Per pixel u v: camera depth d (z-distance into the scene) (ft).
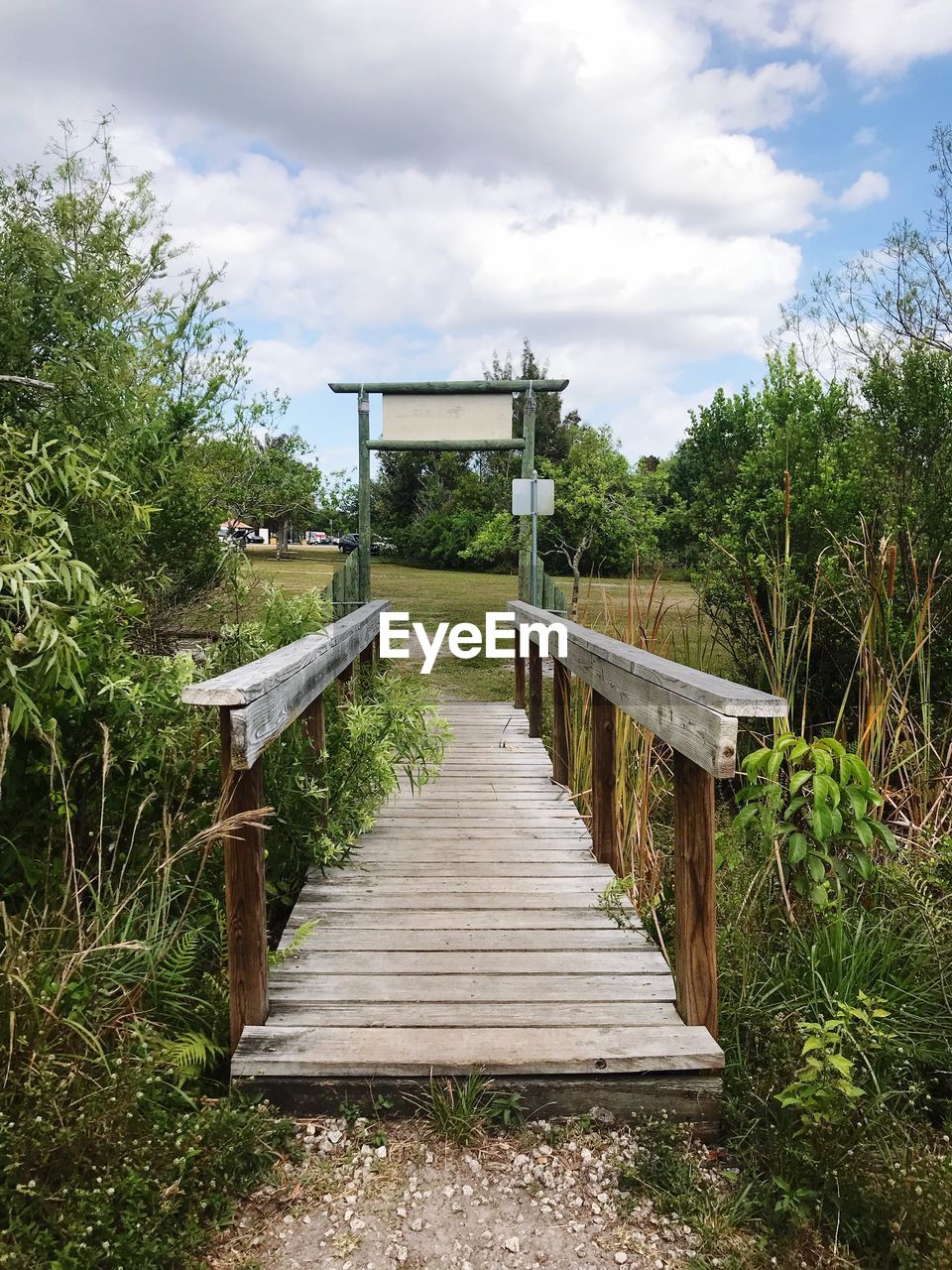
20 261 10.21
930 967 9.09
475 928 9.68
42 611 7.42
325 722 12.87
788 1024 8.16
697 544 22.90
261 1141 6.47
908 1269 5.32
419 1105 6.98
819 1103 6.52
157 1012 7.36
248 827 7.28
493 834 13.17
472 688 27.91
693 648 18.92
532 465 24.91
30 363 10.18
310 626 12.64
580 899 10.53
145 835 8.69
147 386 14.39
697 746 6.92
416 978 8.45
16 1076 5.83
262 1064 6.93
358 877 11.27
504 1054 7.06
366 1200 6.16
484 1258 5.65
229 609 16.34
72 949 7.04
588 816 14.29
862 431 16.90
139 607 9.30
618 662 9.79
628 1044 7.23
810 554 15.98
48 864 7.54
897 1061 7.57
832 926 9.18
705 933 7.48
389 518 96.63
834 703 15.43
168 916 7.94
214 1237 5.76
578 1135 6.89
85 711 8.34
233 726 6.57
